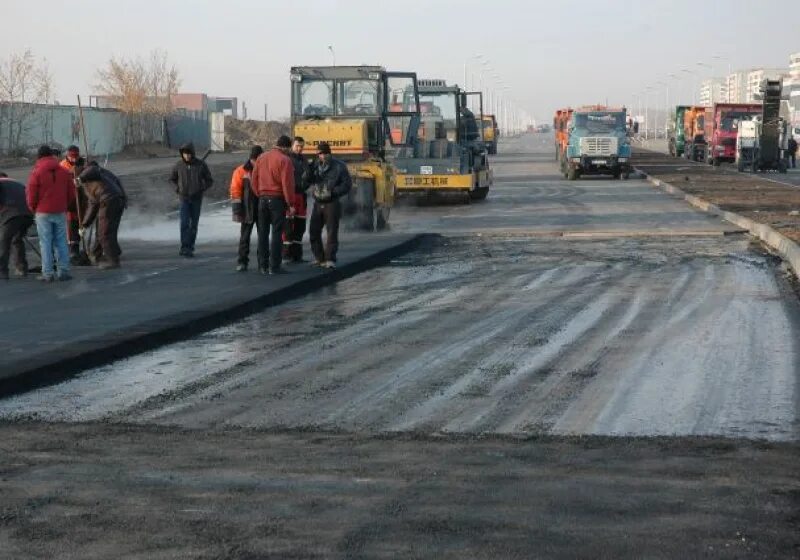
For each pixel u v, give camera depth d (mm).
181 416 8602
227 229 27094
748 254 20562
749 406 8812
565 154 54906
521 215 31656
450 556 5359
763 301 14656
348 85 27250
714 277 17234
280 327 12992
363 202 25172
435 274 18031
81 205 19234
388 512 6039
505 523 5836
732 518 5898
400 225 28250
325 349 11516
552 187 47250
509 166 71062
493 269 18609
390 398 9172
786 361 10672
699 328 12555
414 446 7543
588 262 19484
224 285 15969
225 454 7348
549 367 10414
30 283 16578
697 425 8180
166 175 49969
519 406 8828
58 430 8125
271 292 15133
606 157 52094
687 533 5660
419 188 35031
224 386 9750
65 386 9820
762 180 48688
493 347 11492
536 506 6125
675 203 36188
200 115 92312
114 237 18406
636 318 13281
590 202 37250
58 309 13836
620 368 10344
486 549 5445
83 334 11875
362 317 13656
